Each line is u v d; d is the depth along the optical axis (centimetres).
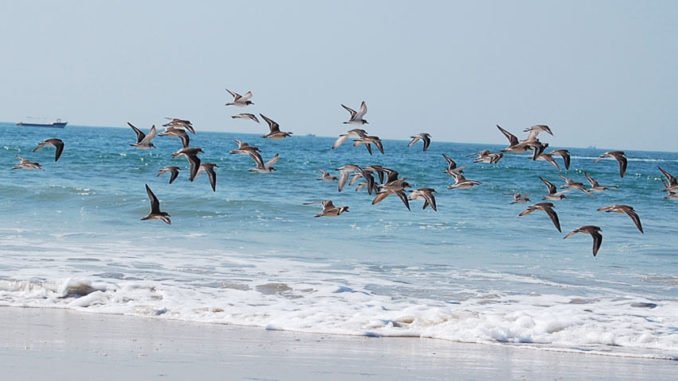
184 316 1997
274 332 1878
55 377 1462
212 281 2389
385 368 1605
